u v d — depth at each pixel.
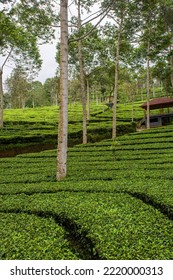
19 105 72.25
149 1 17.89
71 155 16.47
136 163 13.01
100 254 4.52
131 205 6.79
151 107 35.72
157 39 26.14
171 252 4.38
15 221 6.04
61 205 7.04
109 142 20.89
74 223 6.04
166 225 5.47
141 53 28.44
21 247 4.67
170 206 6.64
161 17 24.72
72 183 9.67
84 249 5.55
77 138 28.95
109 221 5.70
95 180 10.17
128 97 52.75
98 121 37.03
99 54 25.02
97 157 15.22
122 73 37.88
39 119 37.41
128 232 5.09
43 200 7.71
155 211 6.35
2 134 26.38
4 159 16.38
